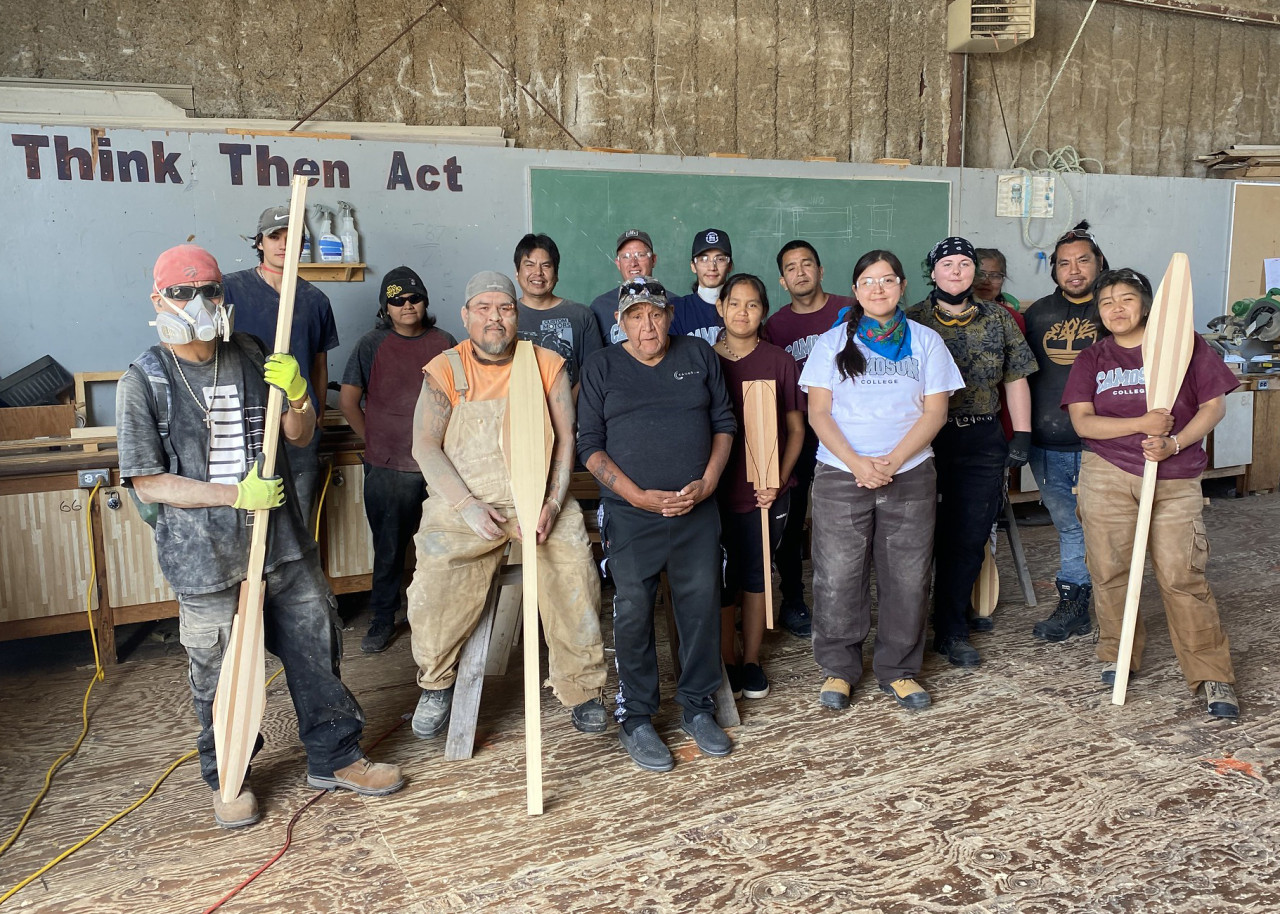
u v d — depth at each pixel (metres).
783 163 5.23
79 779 2.49
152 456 2.06
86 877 2.03
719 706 2.75
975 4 5.71
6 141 3.78
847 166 5.40
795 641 3.48
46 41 4.09
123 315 4.04
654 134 5.34
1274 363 5.84
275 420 2.12
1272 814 2.18
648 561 2.53
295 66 4.53
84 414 3.90
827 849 2.08
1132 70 6.61
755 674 2.95
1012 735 2.63
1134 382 2.79
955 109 6.01
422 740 2.69
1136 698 2.87
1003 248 5.95
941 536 3.19
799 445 2.95
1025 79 6.29
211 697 2.23
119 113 4.10
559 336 3.49
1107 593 2.95
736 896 1.92
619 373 2.58
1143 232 6.33
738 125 5.53
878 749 2.57
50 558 3.23
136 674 3.29
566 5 5.05
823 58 5.69
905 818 2.20
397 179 4.43
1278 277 6.71
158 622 3.84
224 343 2.20
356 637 3.66
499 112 4.97
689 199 5.05
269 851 2.12
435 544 2.55
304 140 4.24
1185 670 2.81
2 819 2.28
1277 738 2.57
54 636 3.72
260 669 2.17
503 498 2.57
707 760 2.53
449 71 4.84
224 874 2.03
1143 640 3.01
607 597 4.18
